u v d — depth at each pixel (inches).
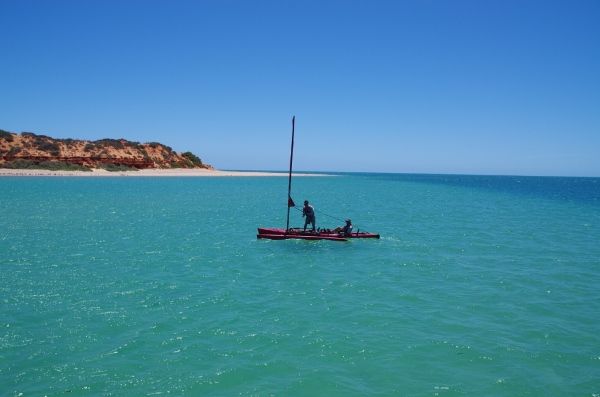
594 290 690.8
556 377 414.9
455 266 853.2
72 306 591.2
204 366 426.9
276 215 1742.1
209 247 1024.9
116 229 1273.4
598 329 530.0
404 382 402.3
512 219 1660.9
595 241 1145.4
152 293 653.3
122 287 682.2
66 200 2106.3
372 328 526.3
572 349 474.3
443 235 1240.8
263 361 438.3
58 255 906.1
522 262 889.5
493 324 542.9
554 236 1229.7
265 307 598.2
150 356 446.6
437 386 396.2
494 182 7470.5
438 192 3705.7
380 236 1215.6
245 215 1715.1
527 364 439.2
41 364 428.8
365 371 421.4
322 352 459.8
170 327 522.0
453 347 475.5
